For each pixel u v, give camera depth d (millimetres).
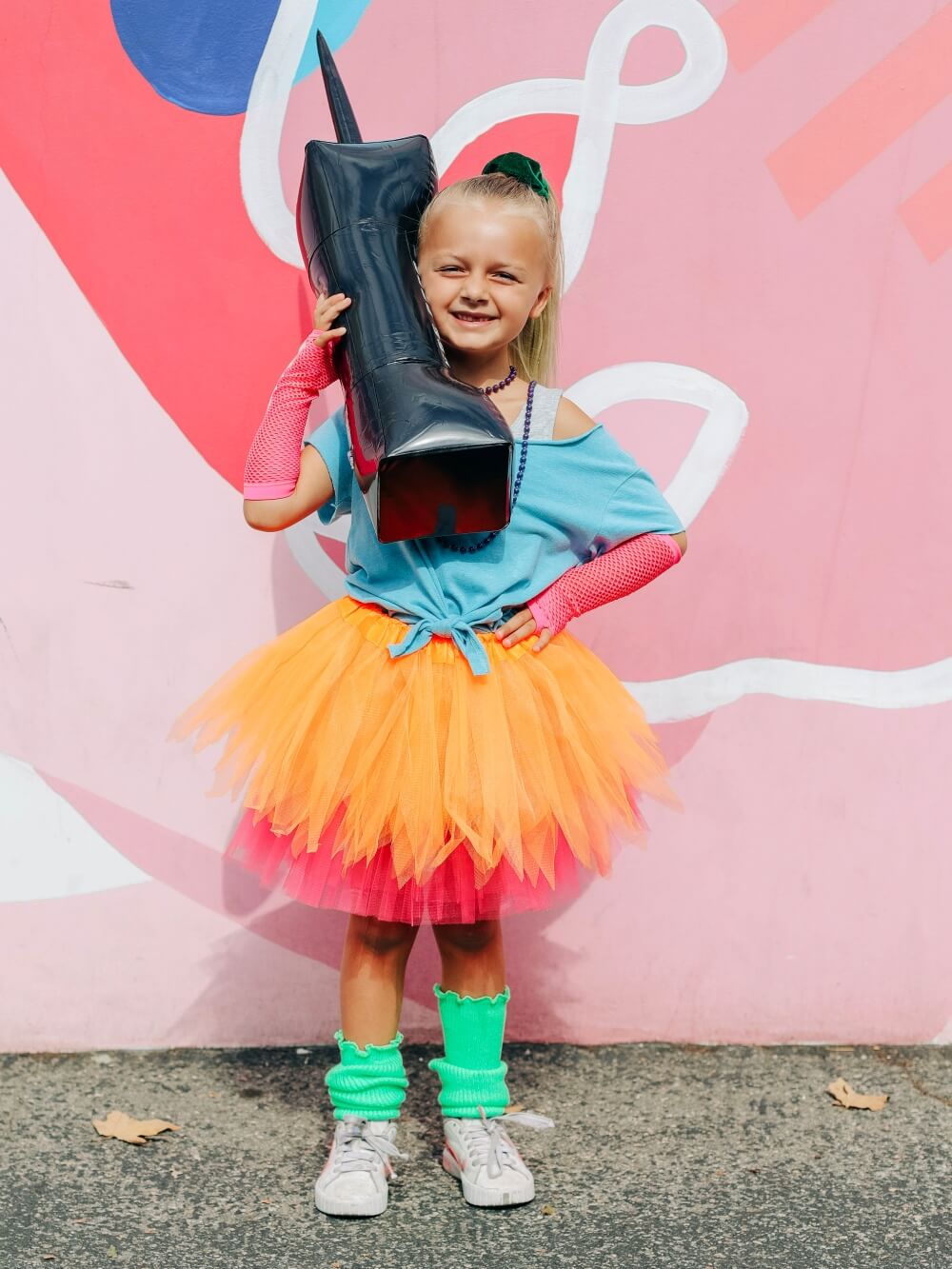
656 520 1990
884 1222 1870
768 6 2209
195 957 2346
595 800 1899
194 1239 1803
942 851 2381
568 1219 1874
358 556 1964
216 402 2248
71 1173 1957
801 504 2305
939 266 2266
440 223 1900
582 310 2254
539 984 2393
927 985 2402
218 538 2273
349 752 1849
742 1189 1953
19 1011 2328
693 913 2383
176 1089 2219
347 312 1849
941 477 2307
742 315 2266
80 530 2252
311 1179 1965
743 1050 2387
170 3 2162
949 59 2230
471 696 1874
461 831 1812
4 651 2260
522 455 1938
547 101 2213
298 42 2182
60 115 2172
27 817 2291
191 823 2320
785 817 2367
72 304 2211
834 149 2240
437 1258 1774
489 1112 1985
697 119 2225
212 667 2297
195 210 2211
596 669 2045
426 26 2191
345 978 1982
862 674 2344
